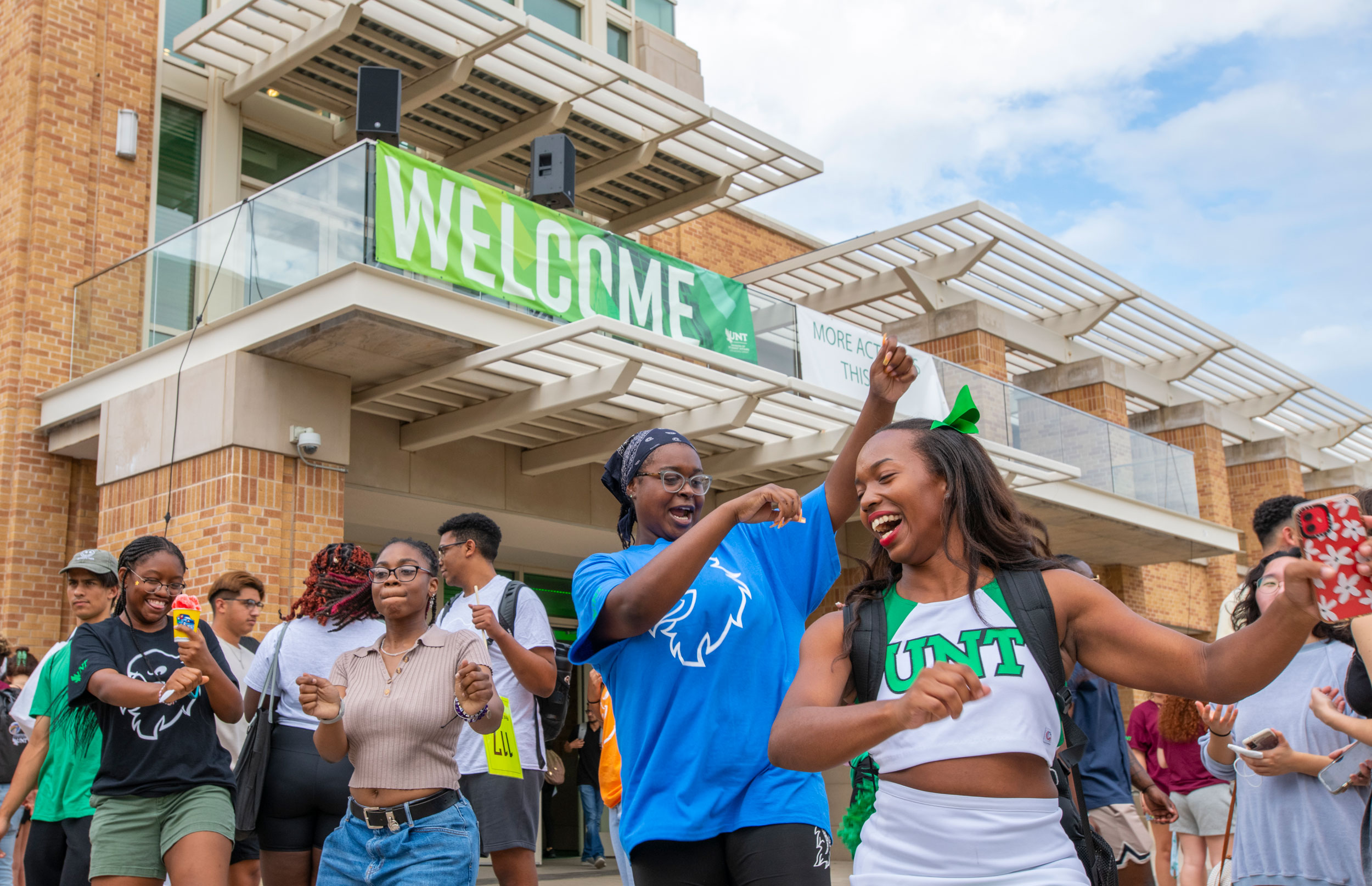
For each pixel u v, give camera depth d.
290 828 4.63
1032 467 12.89
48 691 4.90
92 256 11.11
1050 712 1.97
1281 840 3.58
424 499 10.73
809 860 2.65
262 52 11.64
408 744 3.69
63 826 4.84
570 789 12.95
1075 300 17.28
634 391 10.30
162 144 11.70
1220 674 1.85
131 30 11.66
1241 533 22.25
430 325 8.70
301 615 4.84
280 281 9.00
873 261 16.39
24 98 11.06
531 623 4.87
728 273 17.30
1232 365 20.06
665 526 3.01
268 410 8.95
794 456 11.64
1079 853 1.97
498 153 12.93
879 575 2.21
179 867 4.11
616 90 12.16
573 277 9.68
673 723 2.71
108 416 9.90
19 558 10.35
